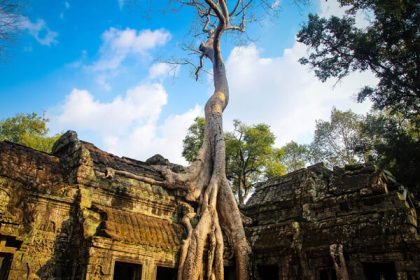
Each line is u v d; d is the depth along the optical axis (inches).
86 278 322.7
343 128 1119.0
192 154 1036.5
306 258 431.8
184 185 509.4
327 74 706.8
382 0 500.1
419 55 593.6
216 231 463.5
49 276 342.3
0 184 332.8
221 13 661.9
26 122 976.9
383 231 380.2
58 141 472.1
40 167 403.9
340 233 415.8
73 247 360.2
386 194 405.7
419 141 631.2
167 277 482.0
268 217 536.7
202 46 805.9
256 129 1085.8
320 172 519.5
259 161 1074.1
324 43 679.7
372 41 621.6
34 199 356.2
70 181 405.7
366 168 454.0
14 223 311.4
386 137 724.7
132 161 534.9
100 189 412.8
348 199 437.1
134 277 374.9
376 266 464.4
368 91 685.3
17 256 324.5
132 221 402.6
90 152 468.1
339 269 388.5
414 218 386.6
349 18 644.1
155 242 398.9
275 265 467.5
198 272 415.5
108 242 349.4
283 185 551.2
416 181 619.5
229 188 538.3
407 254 354.6
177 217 475.8
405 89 643.5
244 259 467.8
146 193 452.4
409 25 571.2
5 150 388.8
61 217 370.9
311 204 478.6
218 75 701.3
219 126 601.3
